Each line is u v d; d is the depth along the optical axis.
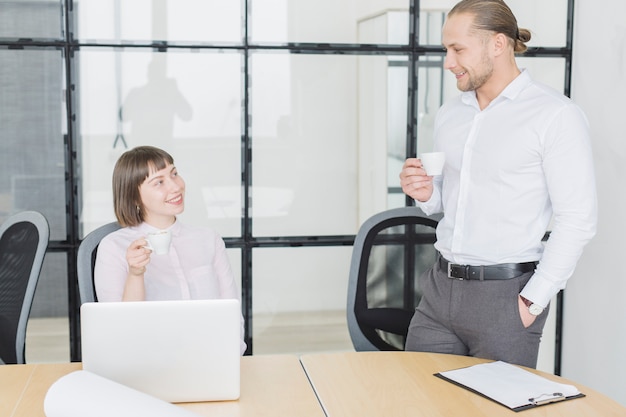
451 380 1.87
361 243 2.84
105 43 3.34
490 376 1.89
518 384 1.83
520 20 3.60
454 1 3.56
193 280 2.59
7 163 3.34
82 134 3.37
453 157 2.39
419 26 3.56
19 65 3.30
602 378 3.39
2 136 3.32
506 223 2.28
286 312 3.61
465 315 2.32
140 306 1.68
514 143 2.24
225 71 3.44
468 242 2.33
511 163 2.25
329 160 3.57
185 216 3.49
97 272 2.44
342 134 3.56
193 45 3.40
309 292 3.62
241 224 3.53
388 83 3.57
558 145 2.18
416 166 2.44
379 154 3.60
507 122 2.27
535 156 2.23
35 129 3.34
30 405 1.72
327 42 3.51
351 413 1.68
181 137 3.44
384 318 2.81
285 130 3.52
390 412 1.69
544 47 3.62
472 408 1.71
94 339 1.67
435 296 2.41
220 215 3.51
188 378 1.72
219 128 3.46
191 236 2.62
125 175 2.48
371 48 3.54
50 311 3.41
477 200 2.32
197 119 3.44
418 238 3.57
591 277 3.46
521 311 2.26
